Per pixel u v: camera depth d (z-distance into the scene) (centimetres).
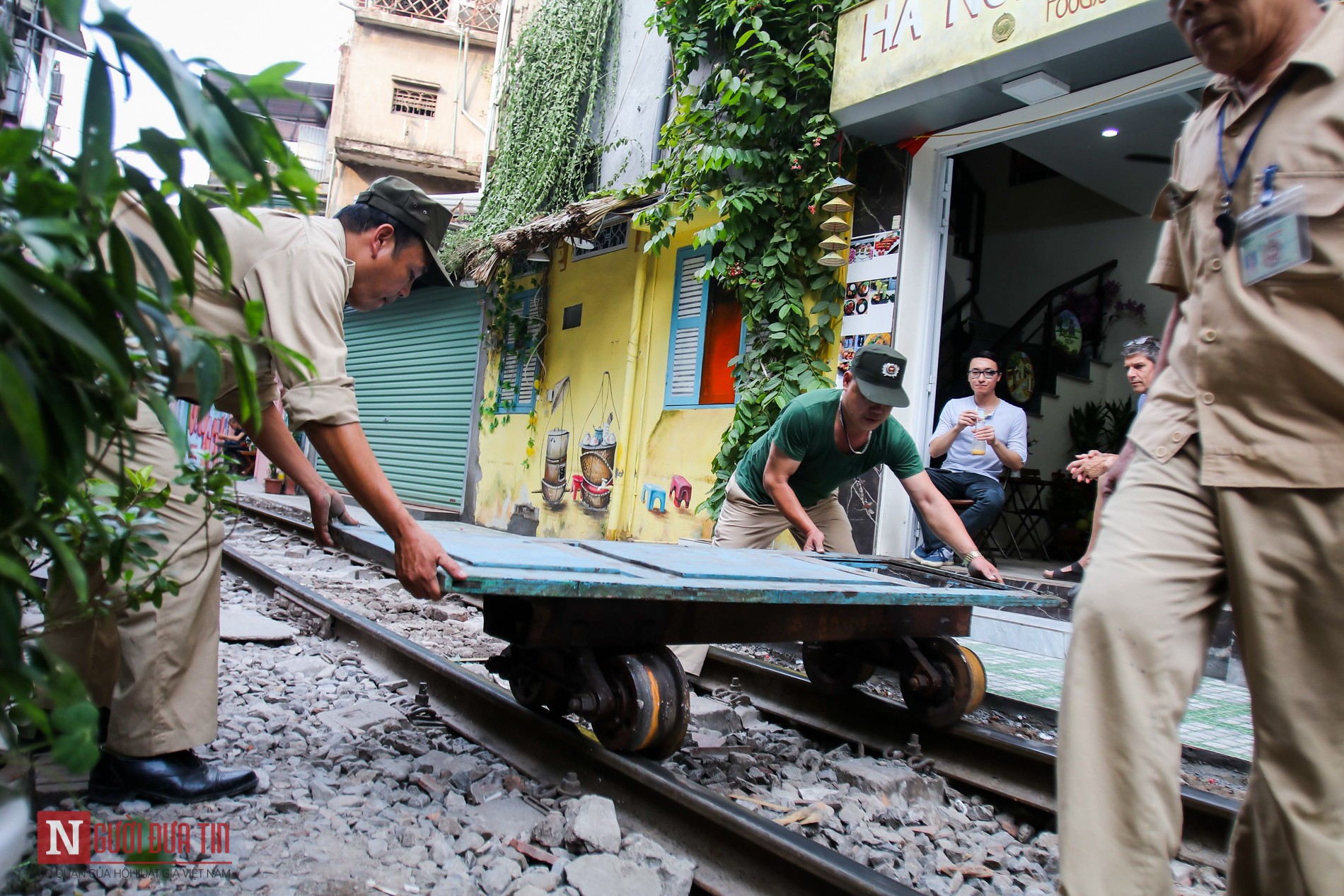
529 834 262
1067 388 1143
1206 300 188
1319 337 171
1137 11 546
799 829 287
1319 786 174
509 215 1247
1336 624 170
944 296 1098
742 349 902
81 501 104
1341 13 179
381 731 355
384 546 258
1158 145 902
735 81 805
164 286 102
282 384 241
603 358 1124
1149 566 180
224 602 612
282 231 251
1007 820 329
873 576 374
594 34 1197
